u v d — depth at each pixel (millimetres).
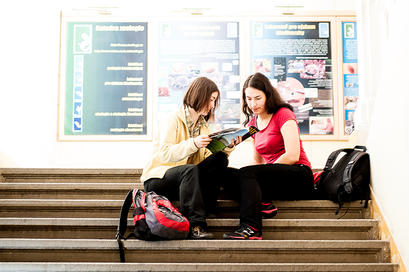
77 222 3383
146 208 3129
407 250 2994
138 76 5766
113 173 4203
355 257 3230
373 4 4422
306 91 5707
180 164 3463
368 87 4422
